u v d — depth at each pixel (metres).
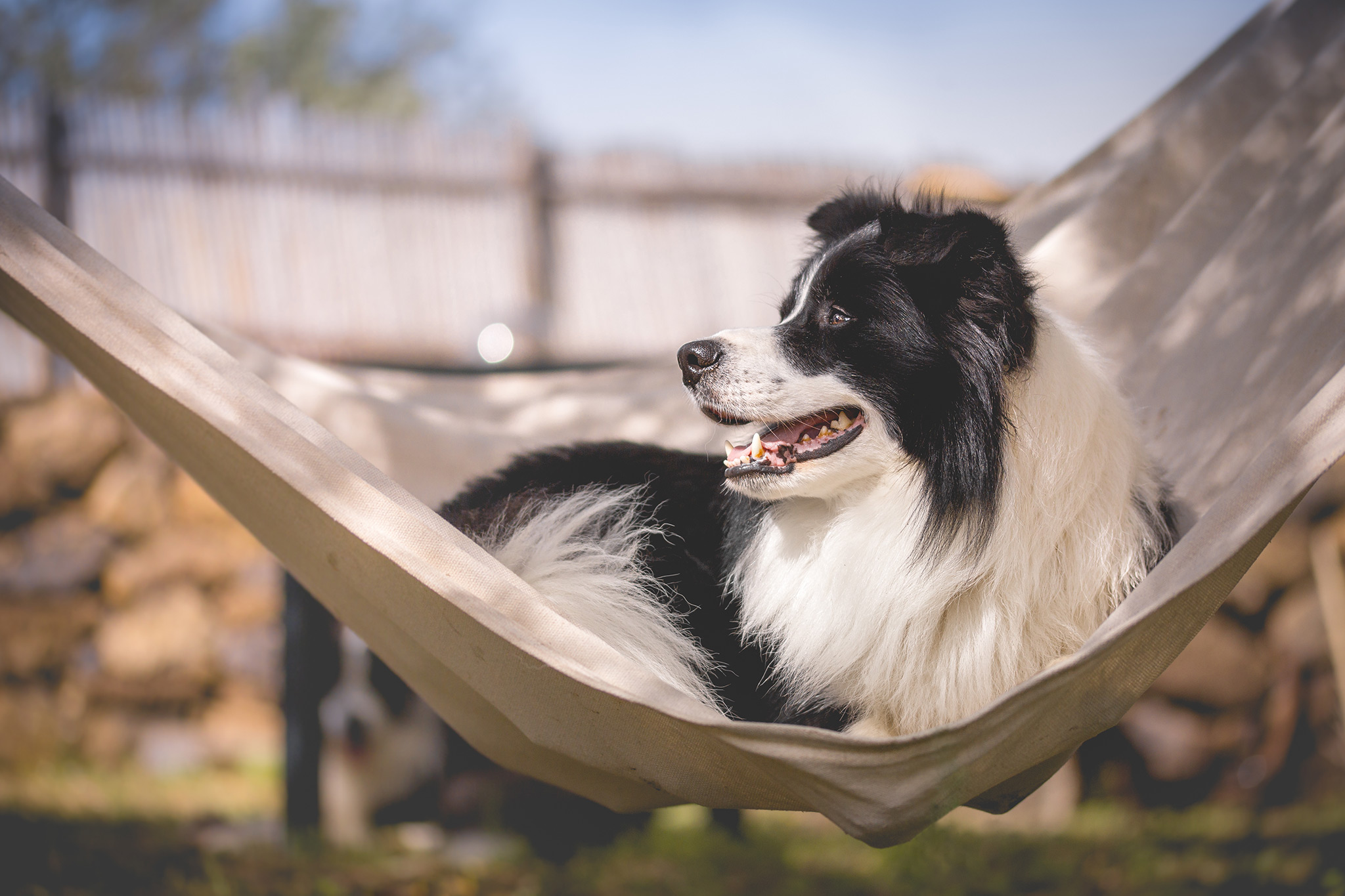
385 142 7.89
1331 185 2.77
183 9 16.12
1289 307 2.66
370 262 7.77
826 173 8.63
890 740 1.72
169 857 4.30
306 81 17.38
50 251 2.21
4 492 6.60
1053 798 5.55
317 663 4.63
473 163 8.04
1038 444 2.28
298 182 7.71
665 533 2.74
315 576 2.43
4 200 2.24
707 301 8.38
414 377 4.12
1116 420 2.41
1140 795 5.83
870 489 2.44
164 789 5.69
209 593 6.71
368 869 4.25
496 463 3.60
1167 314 3.16
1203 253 3.24
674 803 2.27
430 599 2.02
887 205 2.80
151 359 2.16
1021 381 2.28
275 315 7.58
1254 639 5.90
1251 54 3.55
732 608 2.66
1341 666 5.53
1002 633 2.29
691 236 8.42
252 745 6.47
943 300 2.29
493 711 2.24
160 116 7.54
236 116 7.66
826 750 1.75
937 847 4.27
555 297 8.12
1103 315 3.21
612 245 8.26
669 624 2.53
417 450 3.56
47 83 14.98
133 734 6.45
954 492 2.30
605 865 4.48
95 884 3.90
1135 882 4.23
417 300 7.82
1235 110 3.49
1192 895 4.03
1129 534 2.32
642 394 3.95
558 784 2.44
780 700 2.52
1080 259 3.39
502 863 4.45
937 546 2.31
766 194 8.55
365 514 2.02
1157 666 1.95
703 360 2.43
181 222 7.51
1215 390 2.78
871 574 2.40
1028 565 2.28
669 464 2.95
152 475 6.81
